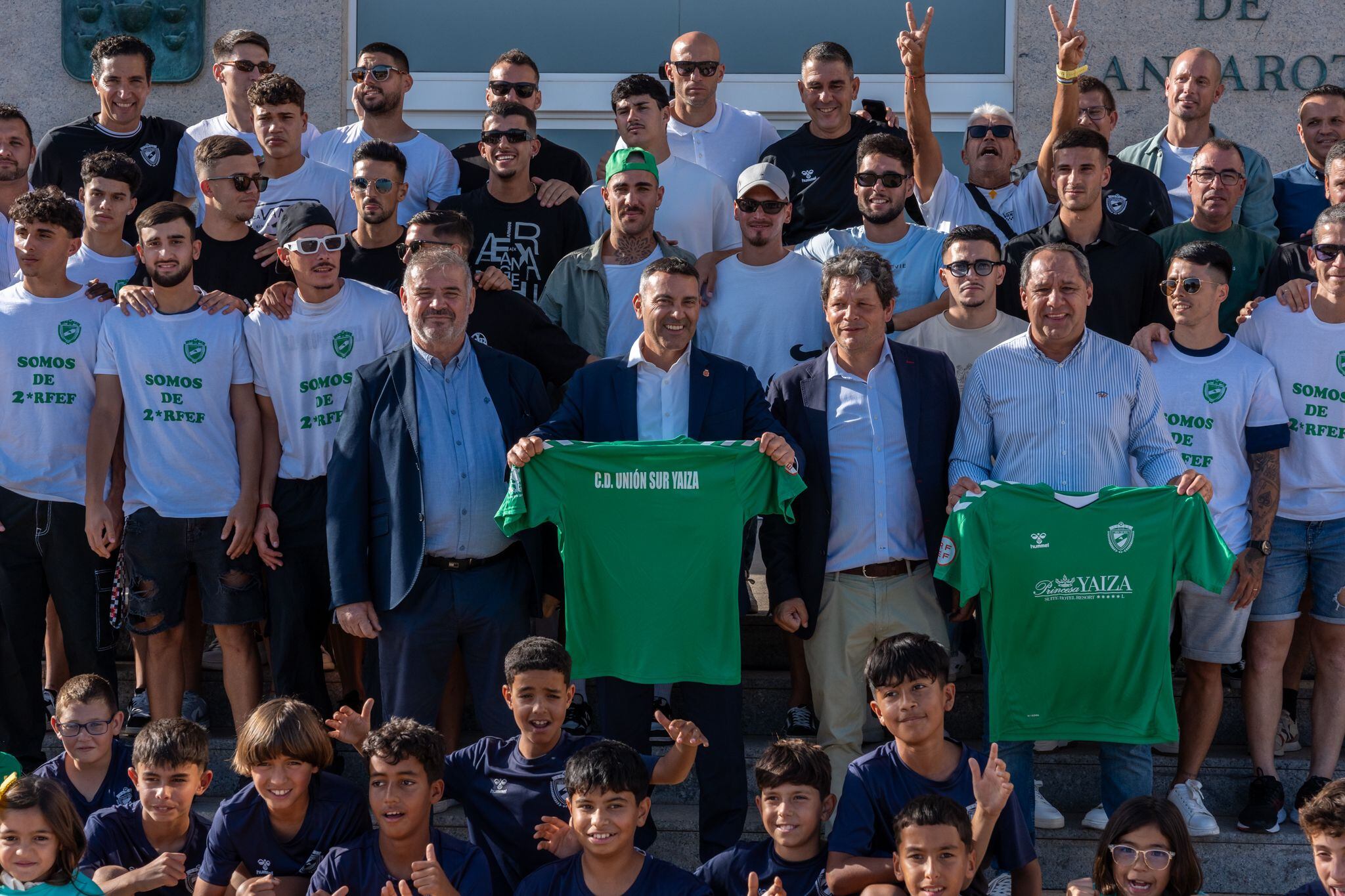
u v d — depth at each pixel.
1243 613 4.89
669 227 6.18
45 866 3.93
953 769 4.21
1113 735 4.55
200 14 7.61
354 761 5.23
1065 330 4.72
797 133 6.53
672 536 4.54
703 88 6.70
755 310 5.60
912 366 4.91
